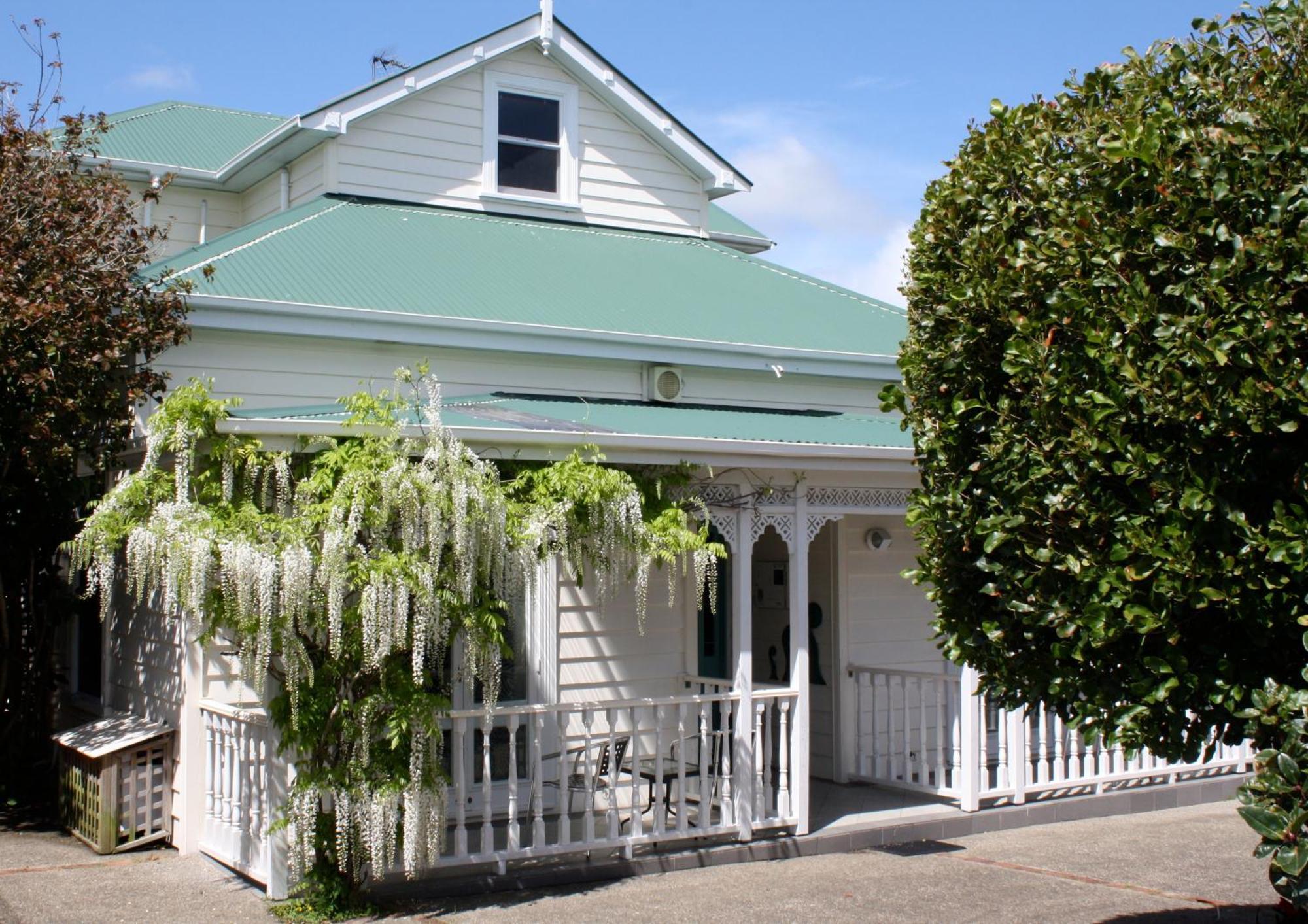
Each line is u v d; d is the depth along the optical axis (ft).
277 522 25.71
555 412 36.29
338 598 25.26
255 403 35.96
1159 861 33.71
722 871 32.09
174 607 30.01
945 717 45.39
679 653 39.14
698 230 54.44
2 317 32.07
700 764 33.14
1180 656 18.92
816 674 43.34
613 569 30.40
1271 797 16.97
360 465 26.13
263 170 50.72
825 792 40.45
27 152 36.04
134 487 26.50
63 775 35.40
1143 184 20.08
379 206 47.01
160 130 57.52
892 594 44.19
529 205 50.14
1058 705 22.25
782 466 33.68
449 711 28.32
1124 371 19.10
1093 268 20.47
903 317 50.26
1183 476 18.70
